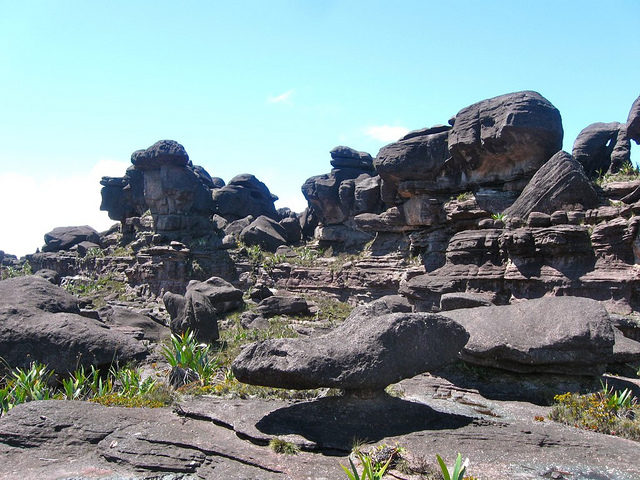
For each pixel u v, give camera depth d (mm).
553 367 14289
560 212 25094
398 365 10922
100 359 19656
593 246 23500
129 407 11891
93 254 60125
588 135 33188
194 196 54094
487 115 31953
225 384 14484
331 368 10555
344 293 42531
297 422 10281
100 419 10484
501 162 32000
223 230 59781
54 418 10305
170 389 15281
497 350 14562
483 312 16031
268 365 10727
